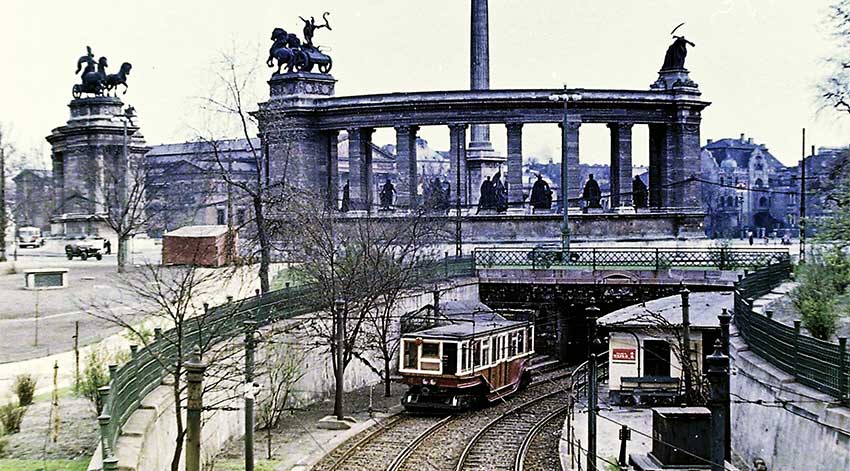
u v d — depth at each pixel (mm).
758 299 59250
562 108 114000
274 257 88000
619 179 117062
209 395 41812
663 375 54750
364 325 63469
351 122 116625
